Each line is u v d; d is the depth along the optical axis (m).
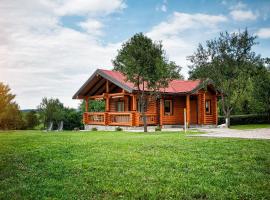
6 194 6.73
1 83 38.47
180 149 11.30
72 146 12.68
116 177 7.76
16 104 39.25
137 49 21.22
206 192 6.55
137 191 6.70
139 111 27.19
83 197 6.45
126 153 10.70
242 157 9.76
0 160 10.09
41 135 18.41
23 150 11.94
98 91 31.66
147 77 21.36
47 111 37.84
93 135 18.34
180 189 6.76
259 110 35.59
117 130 25.45
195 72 29.17
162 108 28.31
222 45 28.30
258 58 28.48
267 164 8.90
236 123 35.50
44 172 8.52
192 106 30.55
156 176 7.75
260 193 6.45
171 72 22.55
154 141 13.63
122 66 23.06
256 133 18.36
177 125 29.58
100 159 9.75
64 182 7.52
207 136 15.80
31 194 6.70
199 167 8.53
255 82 34.53
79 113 44.06
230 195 6.33
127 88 24.91
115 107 31.03
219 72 28.53
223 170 8.26
